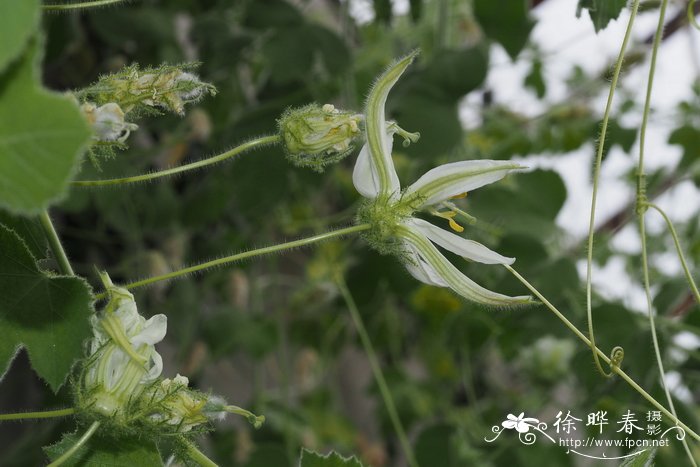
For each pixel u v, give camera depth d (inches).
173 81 11.3
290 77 17.0
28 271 11.2
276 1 17.3
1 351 11.1
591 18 12.6
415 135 11.7
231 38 17.6
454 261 17.1
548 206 17.3
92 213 18.5
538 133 24.0
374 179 11.8
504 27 16.8
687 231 23.5
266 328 20.8
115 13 17.8
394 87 16.5
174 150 18.4
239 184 16.7
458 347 21.2
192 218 19.1
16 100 9.0
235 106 18.8
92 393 11.1
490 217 17.3
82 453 11.6
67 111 9.0
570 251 19.8
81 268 18.7
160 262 18.7
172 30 18.5
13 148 9.0
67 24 16.8
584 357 15.9
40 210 9.0
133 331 11.1
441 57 16.4
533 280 16.8
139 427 11.2
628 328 15.8
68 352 11.1
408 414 23.1
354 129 11.7
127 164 17.4
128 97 11.2
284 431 20.7
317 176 17.1
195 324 19.9
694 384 17.0
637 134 22.8
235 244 20.6
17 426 18.0
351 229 11.8
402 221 11.7
